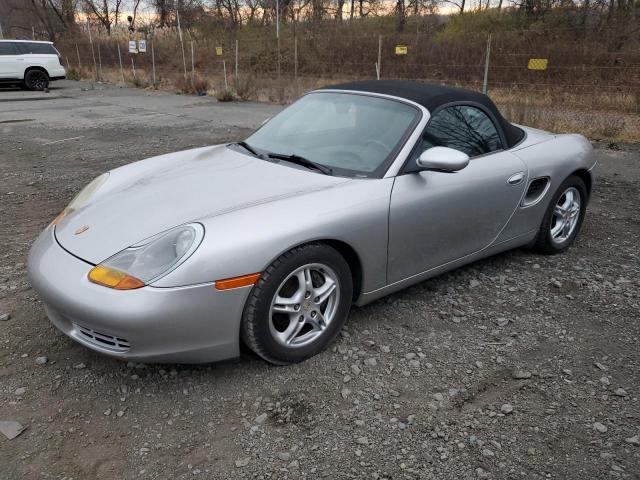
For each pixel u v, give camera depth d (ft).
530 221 13.38
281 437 7.89
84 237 9.13
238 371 9.33
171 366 9.45
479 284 12.73
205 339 8.45
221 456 7.54
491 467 7.38
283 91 52.60
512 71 56.34
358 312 11.34
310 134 11.89
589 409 8.55
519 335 10.64
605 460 7.53
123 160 26.11
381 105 11.76
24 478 7.11
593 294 12.36
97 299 8.04
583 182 14.70
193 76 63.62
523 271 13.52
